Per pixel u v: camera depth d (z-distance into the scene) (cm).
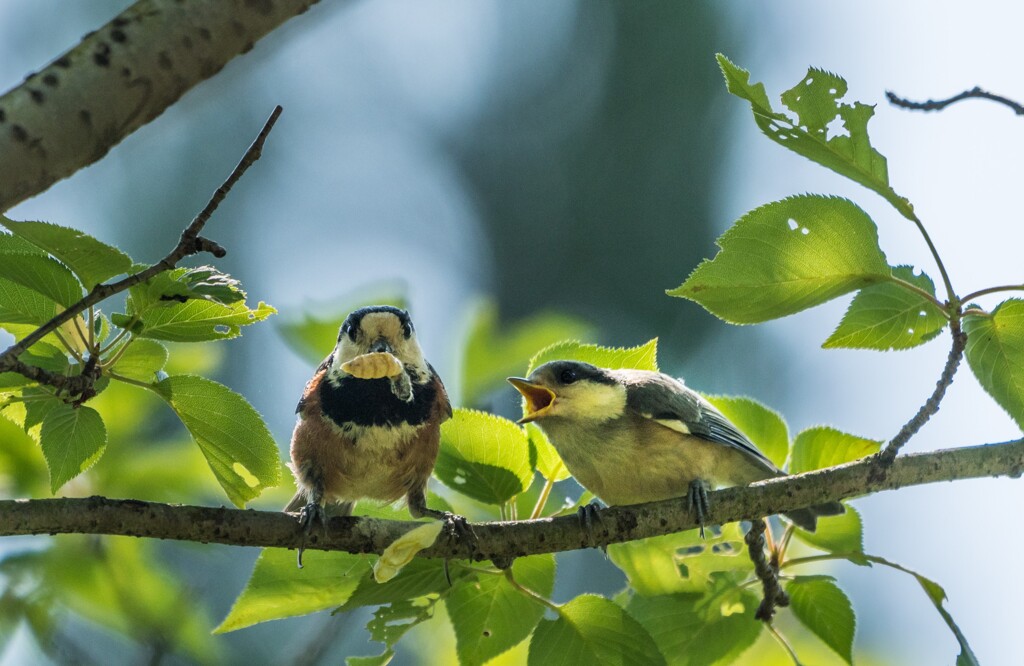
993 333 865
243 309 766
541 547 884
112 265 714
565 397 1059
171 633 1087
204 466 1127
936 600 880
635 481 1072
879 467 899
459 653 880
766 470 1107
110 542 1100
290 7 525
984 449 913
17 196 486
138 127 509
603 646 855
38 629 1058
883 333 879
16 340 778
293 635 1683
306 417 1031
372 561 880
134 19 500
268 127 671
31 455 1072
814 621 955
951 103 809
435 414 1017
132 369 798
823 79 793
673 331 2106
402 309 1091
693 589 982
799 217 824
